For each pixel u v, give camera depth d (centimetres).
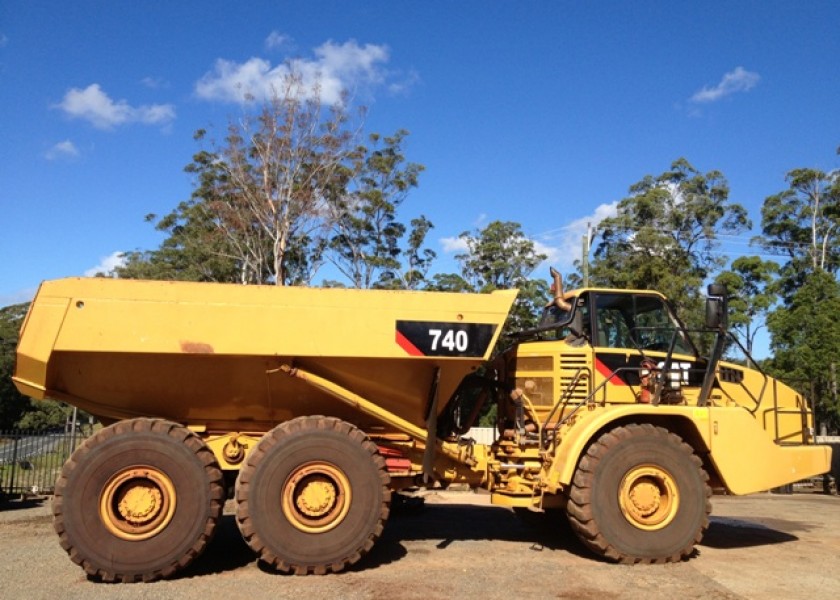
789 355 2483
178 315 653
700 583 620
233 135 2744
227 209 2852
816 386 2420
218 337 655
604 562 699
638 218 3181
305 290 678
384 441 743
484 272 3039
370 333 682
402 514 1019
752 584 620
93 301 646
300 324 671
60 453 1584
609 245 3111
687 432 747
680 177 3231
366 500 650
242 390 700
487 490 791
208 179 3000
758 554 759
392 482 737
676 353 798
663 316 810
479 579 626
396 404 734
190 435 645
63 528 605
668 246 2950
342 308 682
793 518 1099
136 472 623
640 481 701
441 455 762
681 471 704
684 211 3150
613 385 767
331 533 640
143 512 620
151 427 636
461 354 694
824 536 901
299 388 704
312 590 584
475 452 773
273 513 632
